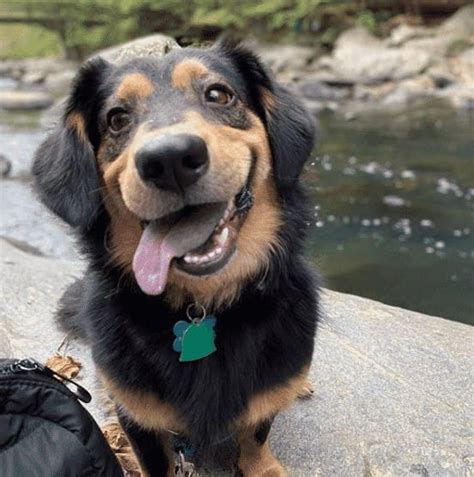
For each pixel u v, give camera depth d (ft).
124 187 0.94
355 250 2.67
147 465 1.17
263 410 1.11
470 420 1.32
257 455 1.21
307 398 1.38
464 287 2.36
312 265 1.37
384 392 1.41
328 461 1.23
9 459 0.97
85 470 1.00
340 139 4.47
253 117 1.09
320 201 3.22
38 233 2.60
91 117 1.09
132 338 1.07
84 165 1.07
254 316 1.08
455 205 3.13
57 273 2.01
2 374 0.97
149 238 0.97
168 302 1.07
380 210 3.09
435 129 4.63
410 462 1.21
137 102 1.03
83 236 1.11
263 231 1.08
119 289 1.08
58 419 1.00
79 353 1.55
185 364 1.07
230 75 1.08
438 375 1.47
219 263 0.98
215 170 0.91
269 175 1.09
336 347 1.57
